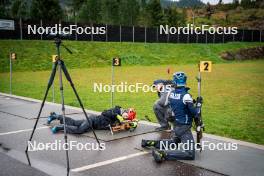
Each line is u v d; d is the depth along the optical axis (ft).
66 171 18.30
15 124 29.50
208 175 17.61
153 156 19.65
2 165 19.24
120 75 90.99
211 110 39.65
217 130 29.48
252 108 41.09
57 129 26.48
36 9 212.64
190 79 80.84
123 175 17.67
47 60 119.34
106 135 25.22
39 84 67.82
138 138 24.73
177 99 19.76
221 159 20.06
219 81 76.59
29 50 122.31
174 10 349.41
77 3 331.36
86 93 54.08
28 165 19.21
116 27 158.92
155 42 174.50
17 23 129.18
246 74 98.32
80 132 25.71
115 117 26.20
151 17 302.66
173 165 19.12
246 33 221.87
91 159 20.25
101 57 137.49
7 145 23.13
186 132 19.83
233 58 185.26
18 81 74.23
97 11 296.92
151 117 34.86
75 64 123.03
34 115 33.22
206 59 170.40
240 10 585.22
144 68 120.88
